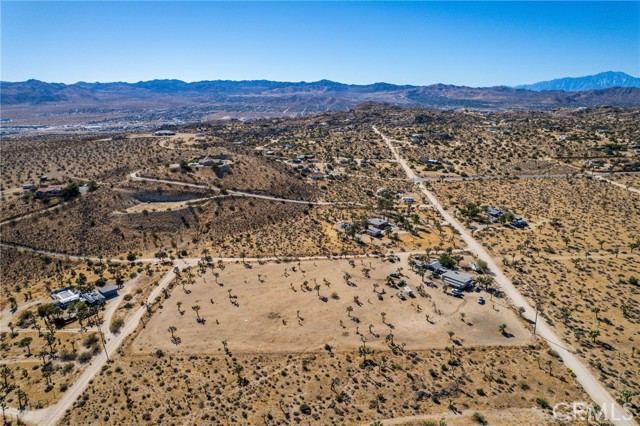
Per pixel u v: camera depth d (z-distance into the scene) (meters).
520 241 152.00
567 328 100.56
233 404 77.62
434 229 166.38
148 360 92.06
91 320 108.81
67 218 158.38
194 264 140.00
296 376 85.56
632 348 92.38
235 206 180.25
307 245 152.25
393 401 77.88
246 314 109.06
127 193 177.12
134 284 127.62
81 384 85.44
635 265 131.12
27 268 137.12
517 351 92.75
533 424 71.50
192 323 105.69
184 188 185.88
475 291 118.56
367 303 112.88
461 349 93.75
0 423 75.81
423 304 112.00
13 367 91.50
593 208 182.38
